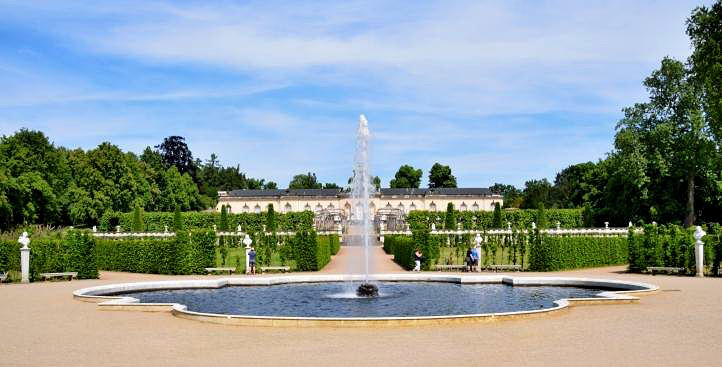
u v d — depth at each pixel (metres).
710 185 57.69
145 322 16.66
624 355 11.83
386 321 15.45
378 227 81.94
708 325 15.13
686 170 57.22
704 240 33.41
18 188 66.00
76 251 32.94
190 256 35.44
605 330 14.59
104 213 79.19
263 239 46.94
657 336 13.77
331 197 105.25
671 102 58.44
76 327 15.87
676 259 32.72
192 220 81.25
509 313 16.30
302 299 22.44
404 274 29.89
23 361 11.84
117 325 16.16
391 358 11.73
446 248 47.47
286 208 105.75
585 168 102.00
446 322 15.66
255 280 28.16
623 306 18.89
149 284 26.33
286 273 36.09
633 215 61.12
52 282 30.58
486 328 15.05
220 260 45.00
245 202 106.44
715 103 42.34
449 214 64.12
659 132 56.97
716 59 41.28
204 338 14.12
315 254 37.78
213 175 154.12
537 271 35.38
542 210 62.25
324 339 13.79
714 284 25.58
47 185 71.69
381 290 25.23
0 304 20.88
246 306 20.55
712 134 55.03
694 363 11.13
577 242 37.16
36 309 19.50
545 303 20.67
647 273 33.06
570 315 17.12
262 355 12.19
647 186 58.53
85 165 80.25
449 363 11.25
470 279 28.00
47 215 73.81
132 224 72.19
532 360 11.45
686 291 22.84
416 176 129.50
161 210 100.88
